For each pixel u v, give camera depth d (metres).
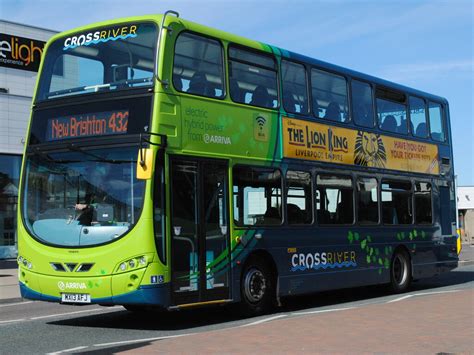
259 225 12.43
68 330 11.02
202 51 11.63
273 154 12.92
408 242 17.00
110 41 11.34
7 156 28.92
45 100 11.61
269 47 13.25
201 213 11.18
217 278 11.41
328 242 14.17
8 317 13.30
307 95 14.09
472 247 49.94
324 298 15.89
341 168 14.81
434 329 9.56
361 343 8.55
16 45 29.08
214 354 7.98
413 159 17.62
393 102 17.08
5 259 29.11
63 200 10.94
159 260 10.27
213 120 11.63
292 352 8.03
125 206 10.41
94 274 10.37
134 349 8.55
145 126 10.56
